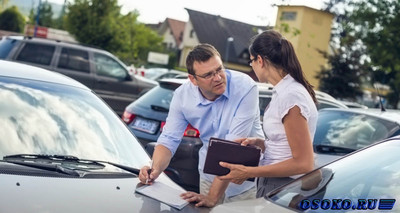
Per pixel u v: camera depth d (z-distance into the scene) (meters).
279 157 4.29
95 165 4.12
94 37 45.16
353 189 3.83
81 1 45.19
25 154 4.00
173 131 4.67
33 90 4.53
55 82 4.79
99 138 4.43
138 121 8.65
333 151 6.88
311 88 4.28
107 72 15.72
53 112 4.42
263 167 4.05
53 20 49.75
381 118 7.12
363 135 7.04
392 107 22.20
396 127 6.92
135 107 8.80
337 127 7.26
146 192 3.87
